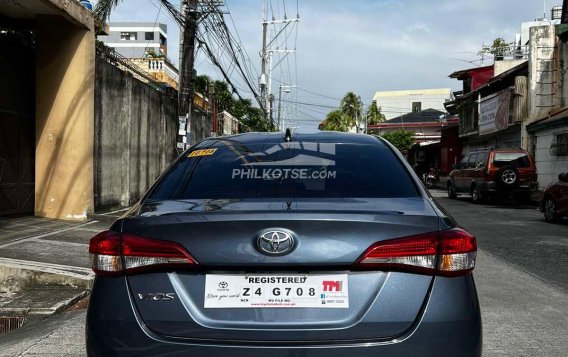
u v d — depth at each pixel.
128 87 14.31
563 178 12.73
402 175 3.13
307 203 2.68
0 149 10.16
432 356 2.26
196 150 3.50
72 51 10.90
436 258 2.40
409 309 2.32
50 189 10.94
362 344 2.24
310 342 2.25
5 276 6.26
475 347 2.34
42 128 10.97
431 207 2.73
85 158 11.05
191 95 15.26
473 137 33.19
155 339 2.31
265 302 2.33
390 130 60.09
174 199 2.94
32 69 11.27
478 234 11.05
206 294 2.36
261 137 3.65
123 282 2.44
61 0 9.94
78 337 4.67
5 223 9.85
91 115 11.20
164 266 2.40
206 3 15.22
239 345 2.26
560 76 22.27
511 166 18.09
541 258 8.41
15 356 4.20
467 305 2.37
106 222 10.88
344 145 3.45
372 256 2.34
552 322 5.08
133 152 14.96
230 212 2.49
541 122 21.45
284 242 2.33
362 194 2.89
